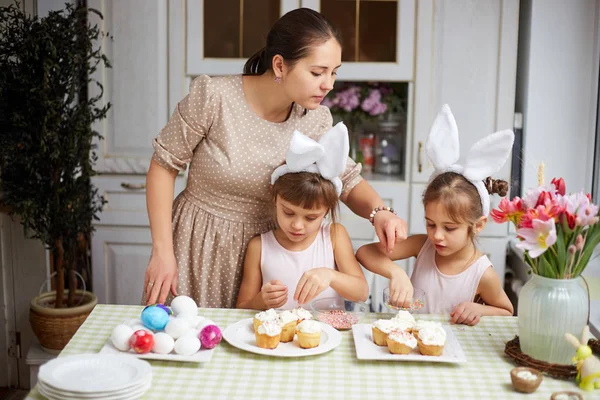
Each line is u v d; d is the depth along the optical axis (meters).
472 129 2.93
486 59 2.88
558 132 2.86
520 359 1.34
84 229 2.71
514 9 2.84
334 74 1.68
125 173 3.01
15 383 2.97
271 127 1.78
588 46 2.80
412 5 2.86
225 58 2.91
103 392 1.15
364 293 1.75
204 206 1.86
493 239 2.94
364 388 1.24
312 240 1.83
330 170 1.63
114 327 1.50
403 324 1.41
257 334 1.38
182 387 1.24
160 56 2.92
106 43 2.92
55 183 2.56
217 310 1.61
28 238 2.86
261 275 1.83
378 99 3.04
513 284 2.85
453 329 1.53
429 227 1.75
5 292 2.90
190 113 1.76
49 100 2.45
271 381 1.27
